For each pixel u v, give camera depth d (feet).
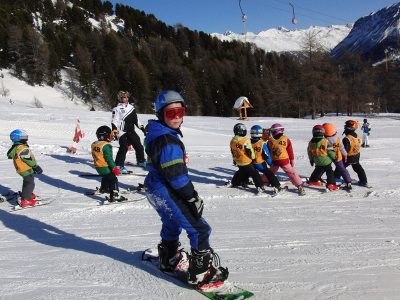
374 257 13.06
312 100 210.79
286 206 22.34
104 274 11.62
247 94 299.17
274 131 25.84
